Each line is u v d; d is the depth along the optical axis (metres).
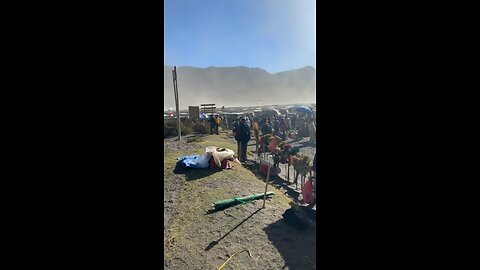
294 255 3.91
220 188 6.83
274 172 8.91
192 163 8.60
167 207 5.64
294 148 8.59
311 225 4.85
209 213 5.37
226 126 24.69
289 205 5.92
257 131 12.55
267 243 4.23
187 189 6.74
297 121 19.42
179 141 14.90
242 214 5.32
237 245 4.17
